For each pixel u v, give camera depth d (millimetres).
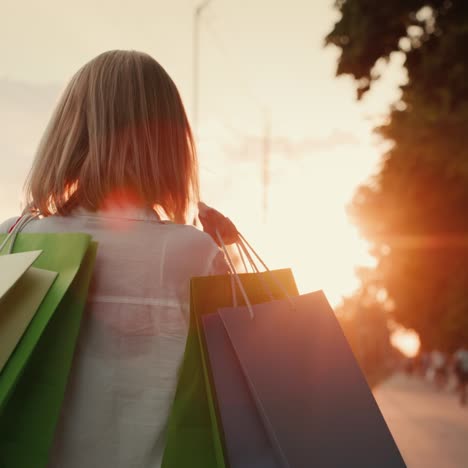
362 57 12016
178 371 1304
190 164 1534
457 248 17484
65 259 1250
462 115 11883
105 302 1308
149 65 1507
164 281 1332
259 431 1269
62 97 1508
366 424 1339
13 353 1133
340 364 1366
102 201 1404
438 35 11797
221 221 1536
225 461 1239
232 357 1298
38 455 1153
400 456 1343
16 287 1178
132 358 1291
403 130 13531
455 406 19516
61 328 1220
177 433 1258
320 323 1381
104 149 1408
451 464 8383
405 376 50719
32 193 1448
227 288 1357
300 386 1299
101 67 1474
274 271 1459
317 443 1271
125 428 1265
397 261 18766
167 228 1378
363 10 11672
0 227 1466
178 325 1325
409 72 12164
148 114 1453
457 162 12781
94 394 1270
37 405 1173
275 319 1330
